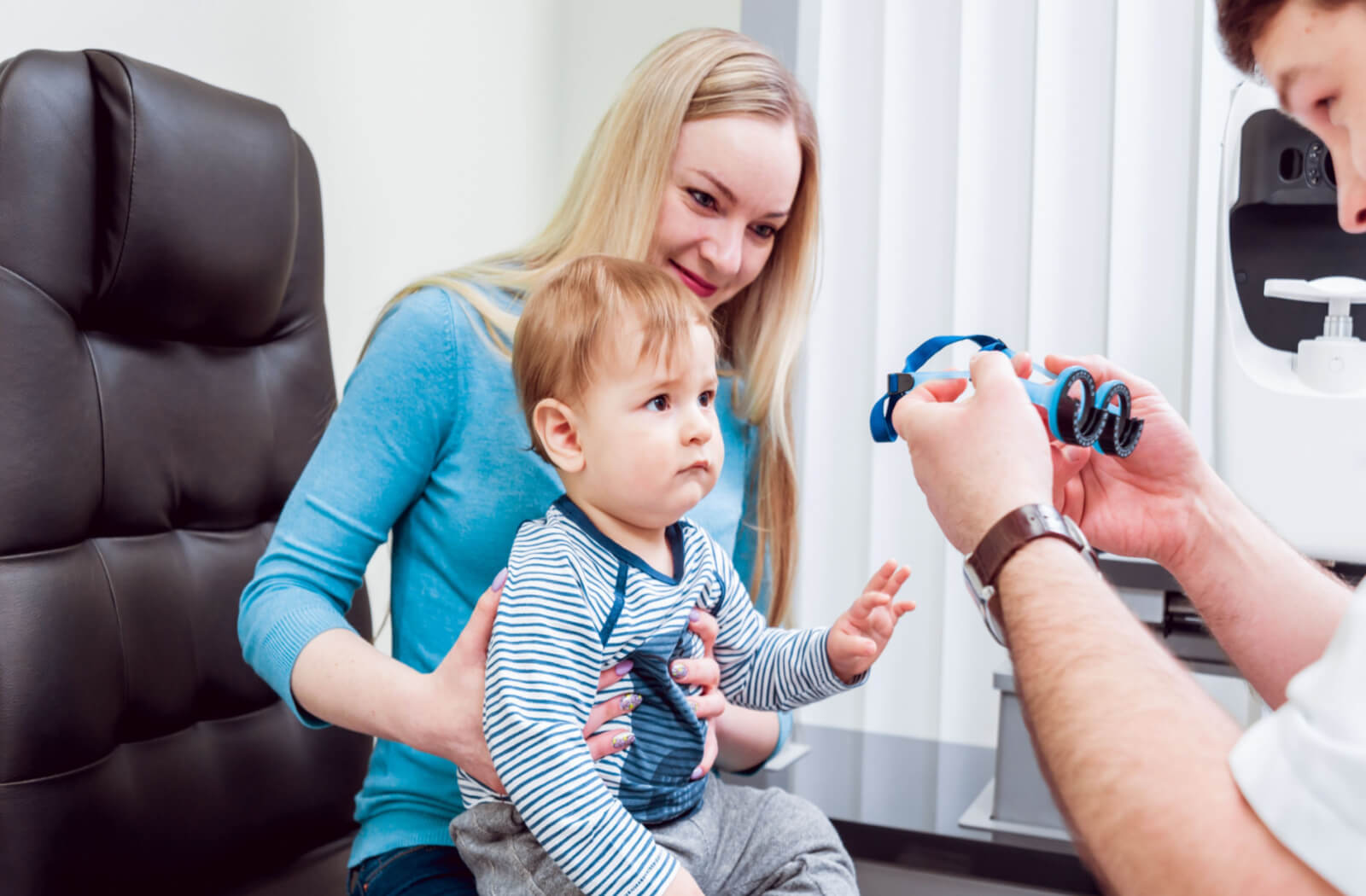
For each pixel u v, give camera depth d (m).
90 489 1.04
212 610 1.15
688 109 1.00
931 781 1.37
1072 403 0.73
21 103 0.99
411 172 1.85
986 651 1.86
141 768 1.07
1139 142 1.75
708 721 0.91
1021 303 1.84
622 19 2.12
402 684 0.83
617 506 0.86
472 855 0.84
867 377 1.92
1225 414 1.25
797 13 1.91
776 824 0.92
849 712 1.95
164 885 1.08
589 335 0.85
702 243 1.02
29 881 0.96
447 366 0.97
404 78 1.83
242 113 1.17
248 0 1.56
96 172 1.04
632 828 0.76
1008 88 1.83
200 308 1.14
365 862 0.96
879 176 1.89
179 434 1.13
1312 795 0.42
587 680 0.80
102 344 1.07
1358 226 0.62
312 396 1.27
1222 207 1.28
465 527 0.97
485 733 0.79
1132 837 0.46
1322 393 1.20
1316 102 0.59
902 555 1.91
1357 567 1.23
